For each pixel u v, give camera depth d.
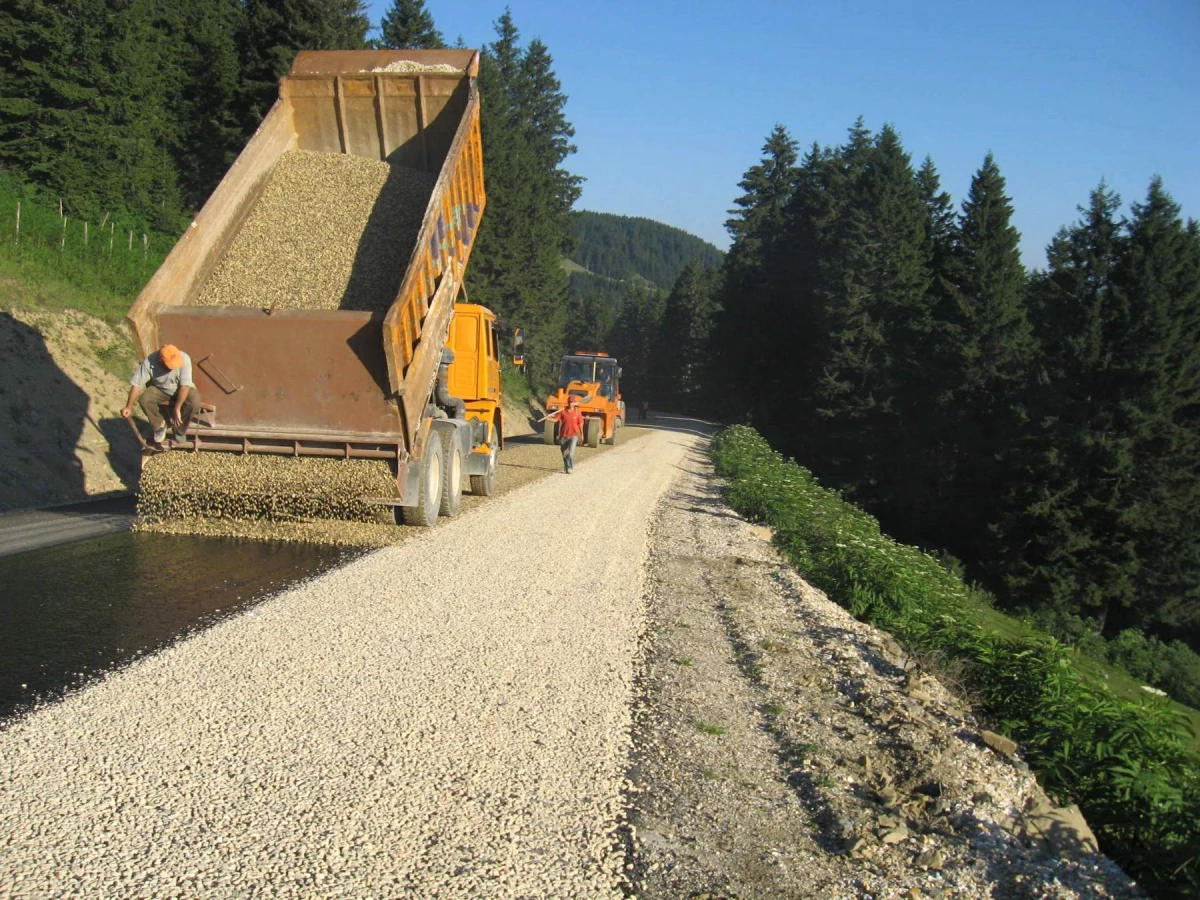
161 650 6.29
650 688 6.49
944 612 10.55
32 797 4.14
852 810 4.82
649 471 24.52
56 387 16.14
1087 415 33.91
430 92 13.09
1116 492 32.09
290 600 7.78
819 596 10.58
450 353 12.40
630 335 134.62
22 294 18.41
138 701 5.35
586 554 11.20
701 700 6.36
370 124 13.29
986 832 4.61
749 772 5.24
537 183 59.56
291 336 10.10
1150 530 32.06
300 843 3.91
